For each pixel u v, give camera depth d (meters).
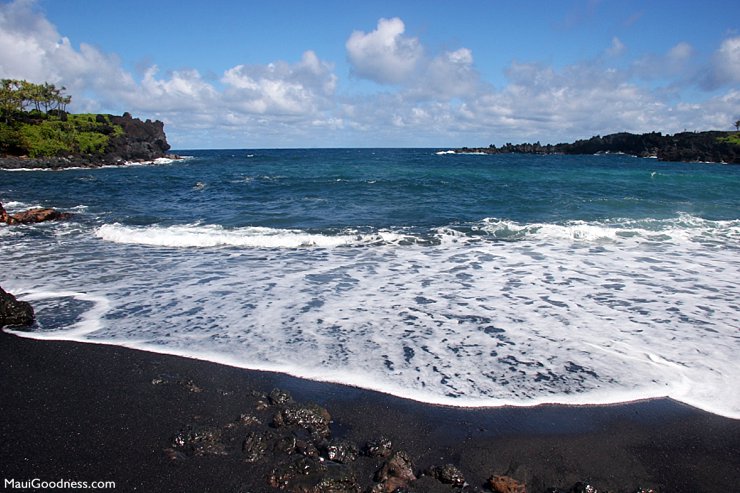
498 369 6.58
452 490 4.30
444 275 11.30
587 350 7.15
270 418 5.41
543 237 15.62
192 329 7.96
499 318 8.45
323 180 35.72
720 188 30.20
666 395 5.95
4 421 5.31
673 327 8.01
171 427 5.23
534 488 4.40
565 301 9.38
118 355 7.01
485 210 21.11
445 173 44.34
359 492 4.30
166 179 40.41
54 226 17.95
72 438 5.01
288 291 10.04
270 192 28.72
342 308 8.98
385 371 6.52
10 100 72.25
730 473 4.63
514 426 5.34
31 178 43.16
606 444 5.05
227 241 14.95
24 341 7.47
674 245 14.52
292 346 7.30
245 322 8.27
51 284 10.48
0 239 15.55
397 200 24.52
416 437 5.14
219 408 5.63
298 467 4.45
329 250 14.08
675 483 4.50
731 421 5.43
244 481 4.38
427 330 7.91
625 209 21.44
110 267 12.01
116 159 69.69
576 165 66.12
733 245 14.49
